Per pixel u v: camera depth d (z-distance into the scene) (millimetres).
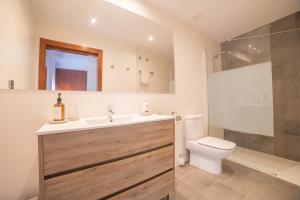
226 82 2383
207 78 2613
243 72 2184
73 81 1314
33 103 1138
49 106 1199
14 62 1056
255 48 2430
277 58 2229
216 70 2703
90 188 936
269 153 2361
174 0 1756
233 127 2297
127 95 1638
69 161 867
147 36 1809
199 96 2469
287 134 2176
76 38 1341
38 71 1159
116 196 1047
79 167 905
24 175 1112
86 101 1377
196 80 2418
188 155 2248
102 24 1483
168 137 1394
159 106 1916
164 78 1974
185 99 2236
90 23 1415
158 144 1311
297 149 2086
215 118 2541
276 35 2221
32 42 1137
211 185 1626
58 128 859
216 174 1858
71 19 1318
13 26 1053
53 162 820
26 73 1106
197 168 2031
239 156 2340
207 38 2631
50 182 808
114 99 1546
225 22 2238
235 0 1763
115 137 1044
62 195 842
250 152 2482
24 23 1104
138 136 1169
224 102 2412
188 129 2119
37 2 1173
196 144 1976
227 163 2150
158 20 1894
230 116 2336
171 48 2051
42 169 791
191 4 1832
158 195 1291
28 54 1116
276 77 2262
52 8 1234
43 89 1176
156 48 1894
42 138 791
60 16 1269
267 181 1686
